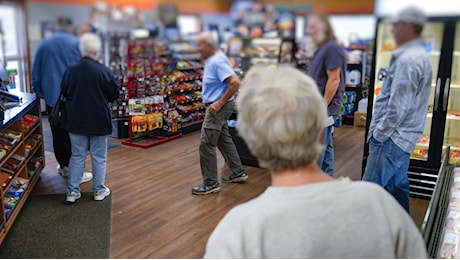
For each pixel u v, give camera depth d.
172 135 6.05
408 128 2.74
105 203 3.60
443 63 3.54
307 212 0.84
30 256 2.70
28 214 3.35
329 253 0.83
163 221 3.27
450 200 2.00
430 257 1.51
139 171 4.50
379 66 3.87
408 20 2.57
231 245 0.82
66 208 3.47
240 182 4.16
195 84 6.48
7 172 3.16
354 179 4.45
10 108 3.32
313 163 0.93
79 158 3.54
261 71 0.95
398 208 0.92
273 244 0.82
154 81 5.58
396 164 2.81
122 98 5.66
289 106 0.86
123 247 2.85
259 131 0.87
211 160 3.81
